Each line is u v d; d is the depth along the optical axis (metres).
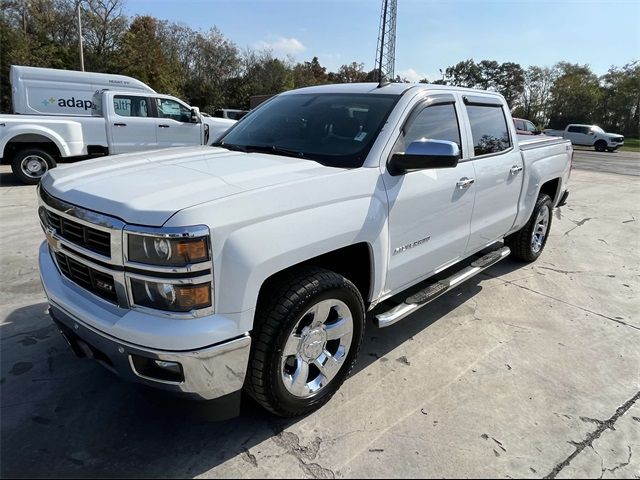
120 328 2.02
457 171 3.40
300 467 2.27
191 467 2.24
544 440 2.52
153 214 1.91
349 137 2.94
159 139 11.33
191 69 49.78
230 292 2.04
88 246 2.15
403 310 3.06
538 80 68.38
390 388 2.93
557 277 5.13
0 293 4.05
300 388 2.51
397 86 3.33
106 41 38.28
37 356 3.12
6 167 12.14
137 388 2.17
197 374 2.03
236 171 2.45
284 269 2.37
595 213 8.86
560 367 3.26
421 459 2.34
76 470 2.20
